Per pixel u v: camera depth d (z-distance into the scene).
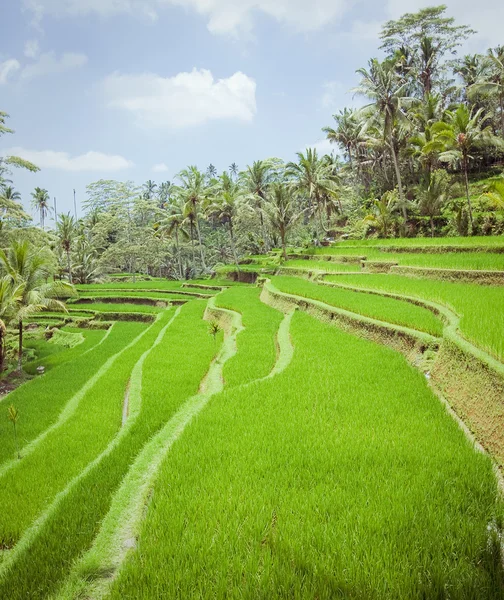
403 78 41.94
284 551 4.87
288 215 43.78
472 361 8.75
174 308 34.53
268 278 35.47
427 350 11.56
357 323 15.54
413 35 49.44
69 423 11.71
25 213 28.67
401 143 41.81
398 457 6.84
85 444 10.27
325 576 4.41
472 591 4.10
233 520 5.49
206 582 4.50
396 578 4.32
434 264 22.25
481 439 7.64
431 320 13.38
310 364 12.37
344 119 53.50
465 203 34.94
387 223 38.34
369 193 51.94
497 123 47.56
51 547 6.02
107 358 20.55
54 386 16.03
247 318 21.53
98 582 5.24
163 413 10.91
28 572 5.55
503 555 4.70
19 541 6.66
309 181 42.78
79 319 35.78
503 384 7.42
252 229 62.25
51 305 24.05
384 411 8.79
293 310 21.39
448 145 31.06
